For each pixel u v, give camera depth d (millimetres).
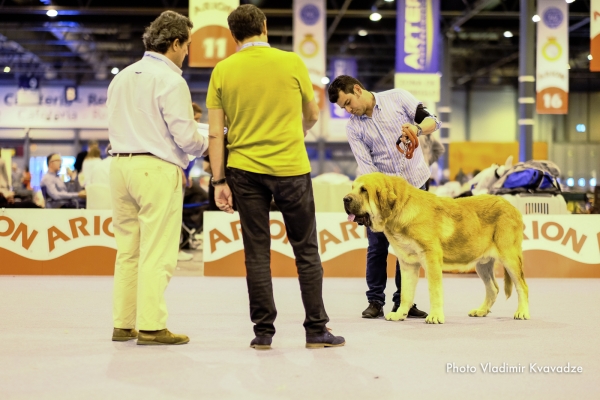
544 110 19266
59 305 6141
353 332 4730
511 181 10211
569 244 9180
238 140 4152
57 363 3682
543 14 19266
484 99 40688
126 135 4316
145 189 4238
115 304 4441
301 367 3570
